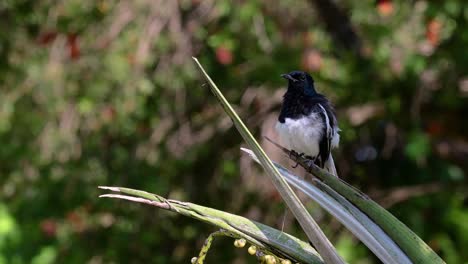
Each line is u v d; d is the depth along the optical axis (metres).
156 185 12.57
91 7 11.98
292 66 12.11
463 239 12.36
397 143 12.98
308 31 12.38
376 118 12.84
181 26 12.13
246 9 11.69
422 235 12.32
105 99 11.71
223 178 12.85
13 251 12.61
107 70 11.45
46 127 12.02
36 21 12.34
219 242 12.98
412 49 11.80
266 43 11.87
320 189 4.27
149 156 12.55
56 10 11.96
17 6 12.41
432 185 12.48
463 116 13.12
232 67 12.54
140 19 11.77
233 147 13.00
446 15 11.71
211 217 4.13
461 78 12.51
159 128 12.48
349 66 12.20
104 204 12.48
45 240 12.77
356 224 4.21
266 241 4.14
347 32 12.55
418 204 12.45
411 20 11.95
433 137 12.57
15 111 12.34
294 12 12.66
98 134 12.37
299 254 4.12
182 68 11.98
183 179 12.98
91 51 11.63
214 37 11.76
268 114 12.52
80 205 12.60
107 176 12.57
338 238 11.98
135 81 11.45
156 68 12.07
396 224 4.14
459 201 12.59
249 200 12.50
